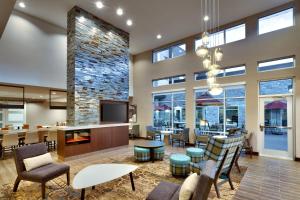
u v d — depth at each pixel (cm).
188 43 796
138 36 786
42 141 644
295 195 313
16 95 841
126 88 743
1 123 932
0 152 556
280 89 573
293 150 541
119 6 563
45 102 1062
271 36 583
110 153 609
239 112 661
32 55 619
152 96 938
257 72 607
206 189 176
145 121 962
